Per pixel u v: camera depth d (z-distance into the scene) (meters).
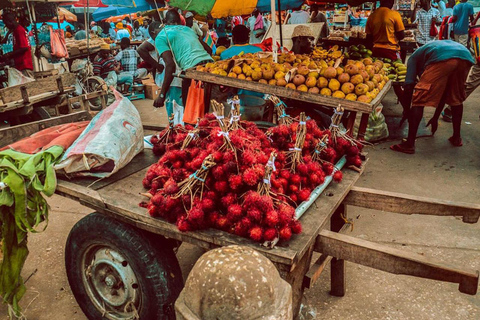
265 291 1.08
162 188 2.03
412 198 2.25
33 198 2.24
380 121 5.54
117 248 2.14
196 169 1.82
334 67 3.38
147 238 2.09
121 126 2.53
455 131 5.34
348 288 2.92
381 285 2.93
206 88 4.07
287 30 7.00
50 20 8.91
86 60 8.92
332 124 2.52
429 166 4.86
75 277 2.46
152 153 2.79
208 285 1.07
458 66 4.80
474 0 11.91
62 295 2.96
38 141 2.58
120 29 15.74
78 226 2.28
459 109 5.20
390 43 5.99
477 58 5.79
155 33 5.61
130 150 2.55
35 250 3.50
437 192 4.25
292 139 2.25
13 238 2.36
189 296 1.12
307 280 2.16
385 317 2.63
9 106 4.48
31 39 7.74
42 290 3.01
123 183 2.32
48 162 2.27
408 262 1.66
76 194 2.20
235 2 4.95
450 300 2.76
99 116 2.56
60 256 3.42
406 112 5.89
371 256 1.74
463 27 9.39
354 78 3.25
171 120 2.91
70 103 5.78
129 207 2.01
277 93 3.48
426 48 5.01
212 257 1.13
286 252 1.61
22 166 2.26
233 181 1.73
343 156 2.57
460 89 5.05
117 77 9.12
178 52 4.65
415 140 5.65
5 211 2.27
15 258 2.39
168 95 5.13
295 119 2.49
